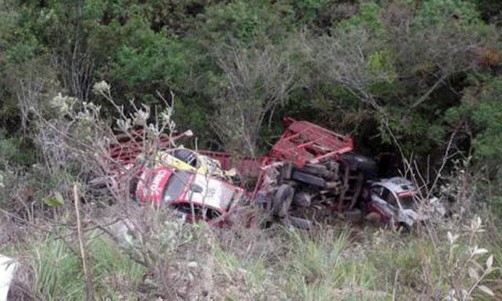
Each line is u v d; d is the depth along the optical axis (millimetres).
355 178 12523
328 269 5844
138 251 3457
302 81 13031
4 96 12242
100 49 13953
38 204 7281
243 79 12875
